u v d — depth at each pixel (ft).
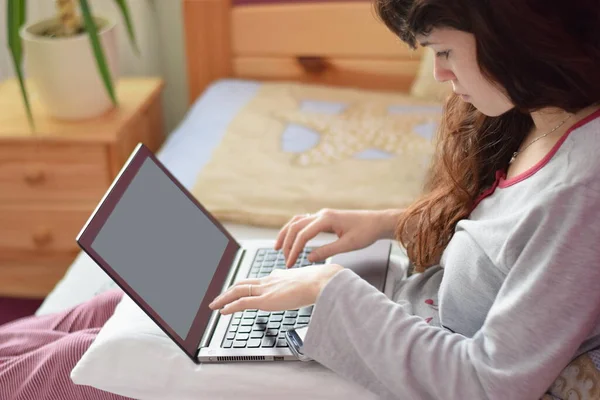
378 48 7.79
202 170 5.98
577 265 2.75
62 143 6.67
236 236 5.28
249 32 7.94
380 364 3.14
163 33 8.46
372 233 4.07
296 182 5.79
